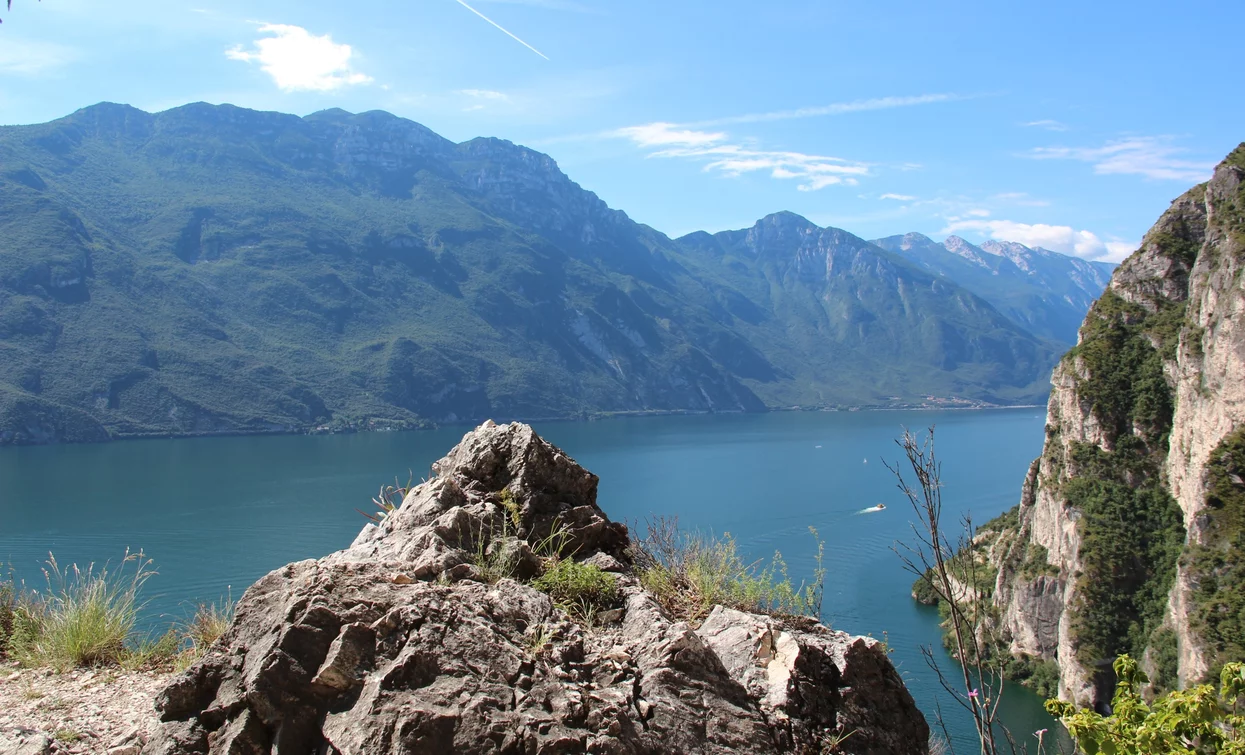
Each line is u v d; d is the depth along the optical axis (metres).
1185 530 68.25
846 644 5.77
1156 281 91.38
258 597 4.93
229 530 93.06
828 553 86.25
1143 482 76.12
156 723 5.47
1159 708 6.29
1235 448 62.38
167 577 65.94
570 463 7.42
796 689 5.27
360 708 4.23
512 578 5.90
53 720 5.89
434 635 4.56
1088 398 84.19
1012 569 84.75
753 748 4.79
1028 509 89.81
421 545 6.02
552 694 4.47
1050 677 67.88
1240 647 51.50
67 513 104.44
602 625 5.80
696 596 6.95
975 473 157.75
